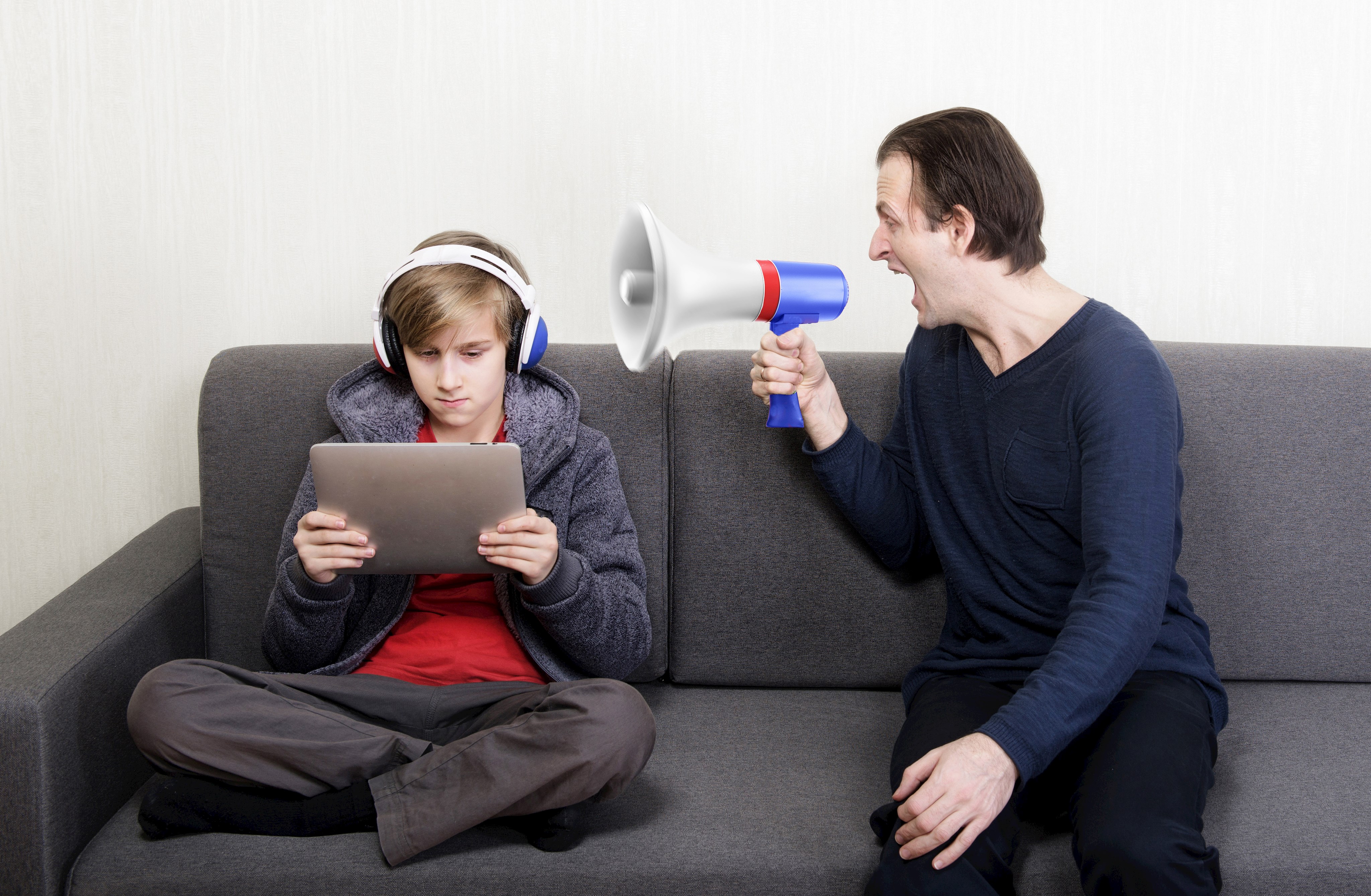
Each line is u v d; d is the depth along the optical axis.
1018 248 1.09
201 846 0.95
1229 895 0.93
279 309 1.53
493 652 1.17
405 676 1.15
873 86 1.51
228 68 1.47
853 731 1.21
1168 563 0.96
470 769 0.94
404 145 1.50
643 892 0.94
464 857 0.94
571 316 1.56
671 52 1.49
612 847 0.95
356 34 1.48
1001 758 0.88
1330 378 1.32
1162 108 1.51
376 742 0.99
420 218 1.52
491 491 1.03
